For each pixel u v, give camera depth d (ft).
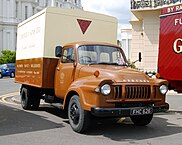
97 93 24.03
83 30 34.58
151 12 84.69
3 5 191.31
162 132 27.12
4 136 25.03
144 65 86.43
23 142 23.21
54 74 32.99
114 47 31.04
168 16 35.50
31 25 37.42
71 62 29.66
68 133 26.22
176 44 34.37
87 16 34.91
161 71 36.17
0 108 40.96
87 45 29.86
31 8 209.87
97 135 25.70
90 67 27.35
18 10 201.05
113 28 36.60
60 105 30.14
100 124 30.66
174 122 32.09
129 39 117.50
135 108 24.66
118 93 24.36
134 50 96.99
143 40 89.76
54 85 32.68
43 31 32.89
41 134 25.81
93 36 35.24
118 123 31.22
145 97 25.34
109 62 29.73
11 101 50.47
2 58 158.10
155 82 26.08
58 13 33.27
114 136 25.41
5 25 192.13
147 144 22.98
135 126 29.71
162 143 23.30
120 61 30.35
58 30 33.30
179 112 39.04
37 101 39.22
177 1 77.66
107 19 36.19
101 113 23.76
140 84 25.05
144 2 84.23
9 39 193.36
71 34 33.94
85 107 24.76
